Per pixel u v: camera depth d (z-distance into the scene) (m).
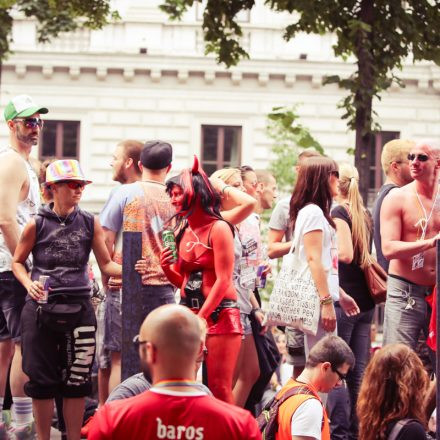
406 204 10.86
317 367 9.27
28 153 10.91
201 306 9.39
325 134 41.03
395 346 8.61
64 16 26.64
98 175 40.69
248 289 11.20
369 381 8.54
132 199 10.95
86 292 9.77
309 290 10.62
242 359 11.23
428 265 10.84
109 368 11.73
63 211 9.75
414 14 19.55
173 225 10.87
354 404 11.65
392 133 41.69
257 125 41.19
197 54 40.94
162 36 40.91
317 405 9.06
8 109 10.80
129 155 11.95
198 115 41.06
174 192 9.45
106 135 40.78
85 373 9.76
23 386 10.52
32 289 9.55
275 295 10.82
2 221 10.33
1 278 10.60
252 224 11.41
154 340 6.36
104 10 24.39
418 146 10.80
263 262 12.21
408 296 10.92
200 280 9.39
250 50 40.97
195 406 6.36
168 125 41.00
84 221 9.77
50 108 40.53
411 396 8.45
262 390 11.37
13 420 10.55
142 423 6.33
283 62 40.94
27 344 9.71
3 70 40.31
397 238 10.83
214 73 40.88
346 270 11.70
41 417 9.76
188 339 6.37
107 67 40.50
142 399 6.38
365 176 18.92
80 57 40.38
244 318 11.17
